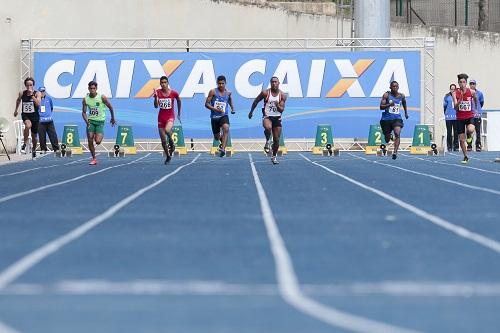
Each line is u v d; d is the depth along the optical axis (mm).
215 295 22516
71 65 104188
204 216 38969
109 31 113125
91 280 24453
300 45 115312
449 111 102938
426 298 22062
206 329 18781
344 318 19828
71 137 99812
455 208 42125
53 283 24047
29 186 55781
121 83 104125
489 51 116562
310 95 104375
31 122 90188
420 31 115938
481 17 126625
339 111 104500
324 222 36844
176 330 18688
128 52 104375
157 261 27469
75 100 104000
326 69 104500
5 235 33000
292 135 104312
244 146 106125
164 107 79250
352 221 37156
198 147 105312
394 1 130375
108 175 65750
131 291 23016
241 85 104375
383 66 104312
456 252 29062
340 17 115062
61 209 41906
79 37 112750
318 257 28141
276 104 78438
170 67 104312
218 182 58469
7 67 111750
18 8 111750
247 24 114688
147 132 104125
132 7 113375
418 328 18703
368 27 108500
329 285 23703
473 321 19438
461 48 116375
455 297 22156
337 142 104750
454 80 116312
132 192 51000
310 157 92438
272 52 104500
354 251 29312
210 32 114312
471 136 102562
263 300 21906
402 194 49500
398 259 27766
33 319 19859
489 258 27875
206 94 104375
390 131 87938
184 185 56062
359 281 24250
